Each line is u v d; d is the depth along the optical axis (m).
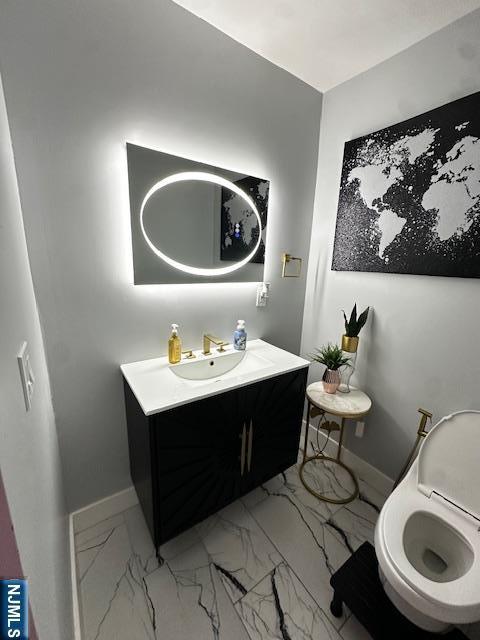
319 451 1.89
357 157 1.49
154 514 1.07
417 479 1.13
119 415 1.31
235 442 1.23
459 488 1.05
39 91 0.91
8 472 0.39
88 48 0.96
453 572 0.99
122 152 1.09
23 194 0.94
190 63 1.17
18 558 0.37
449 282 1.23
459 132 1.12
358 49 1.30
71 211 1.03
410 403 1.43
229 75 1.28
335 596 1.01
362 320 1.48
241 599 1.07
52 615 0.61
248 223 1.51
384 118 1.38
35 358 0.79
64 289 1.07
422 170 1.25
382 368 1.52
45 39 0.89
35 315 0.93
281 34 1.23
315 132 1.67
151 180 1.17
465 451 1.07
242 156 1.41
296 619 1.01
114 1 0.98
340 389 1.58
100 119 1.03
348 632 0.98
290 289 1.82
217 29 1.21
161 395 1.03
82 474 1.26
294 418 1.49
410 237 1.32
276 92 1.45
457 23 1.11
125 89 1.05
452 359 1.26
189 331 1.44
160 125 1.15
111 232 1.13
